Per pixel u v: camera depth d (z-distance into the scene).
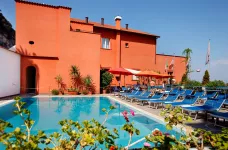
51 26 18.12
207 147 3.24
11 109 10.42
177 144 2.75
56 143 2.44
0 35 30.41
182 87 17.28
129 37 24.94
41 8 17.84
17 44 17.14
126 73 18.31
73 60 18.36
